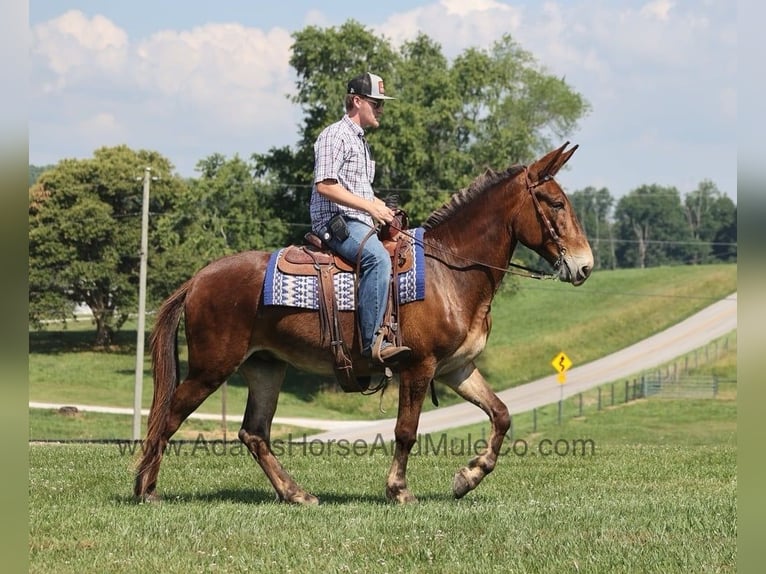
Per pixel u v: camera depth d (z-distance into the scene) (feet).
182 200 221.87
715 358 239.71
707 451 62.08
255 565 24.53
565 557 25.21
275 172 213.46
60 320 270.05
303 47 201.77
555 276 34.91
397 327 33.45
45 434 160.04
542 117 275.80
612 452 63.00
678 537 27.35
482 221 34.73
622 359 251.19
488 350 265.13
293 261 34.27
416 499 34.58
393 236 34.40
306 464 50.47
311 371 35.37
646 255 504.02
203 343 34.63
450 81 207.82
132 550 26.05
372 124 34.94
